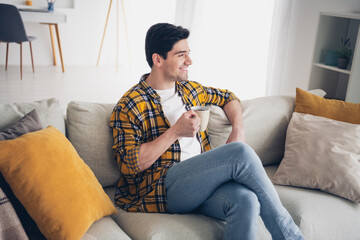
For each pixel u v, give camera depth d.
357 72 2.86
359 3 3.03
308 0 3.50
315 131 1.80
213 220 1.45
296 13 3.62
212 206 1.42
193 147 1.68
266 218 1.37
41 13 4.71
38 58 5.36
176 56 1.62
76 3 5.37
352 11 3.09
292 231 1.35
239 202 1.30
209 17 4.05
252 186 1.35
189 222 1.40
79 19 5.46
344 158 1.67
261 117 1.93
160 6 4.97
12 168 1.17
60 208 1.19
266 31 4.04
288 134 1.89
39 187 1.18
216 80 4.23
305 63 3.59
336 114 1.92
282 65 3.50
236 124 1.78
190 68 3.18
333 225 1.55
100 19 5.57
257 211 1.30
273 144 1.97
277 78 3.53
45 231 1.17
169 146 1.54
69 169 1.28
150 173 1.56
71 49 5.55
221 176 1.38
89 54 5.68
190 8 2.97
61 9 5.29
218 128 1.84
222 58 4.21
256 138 1.91
